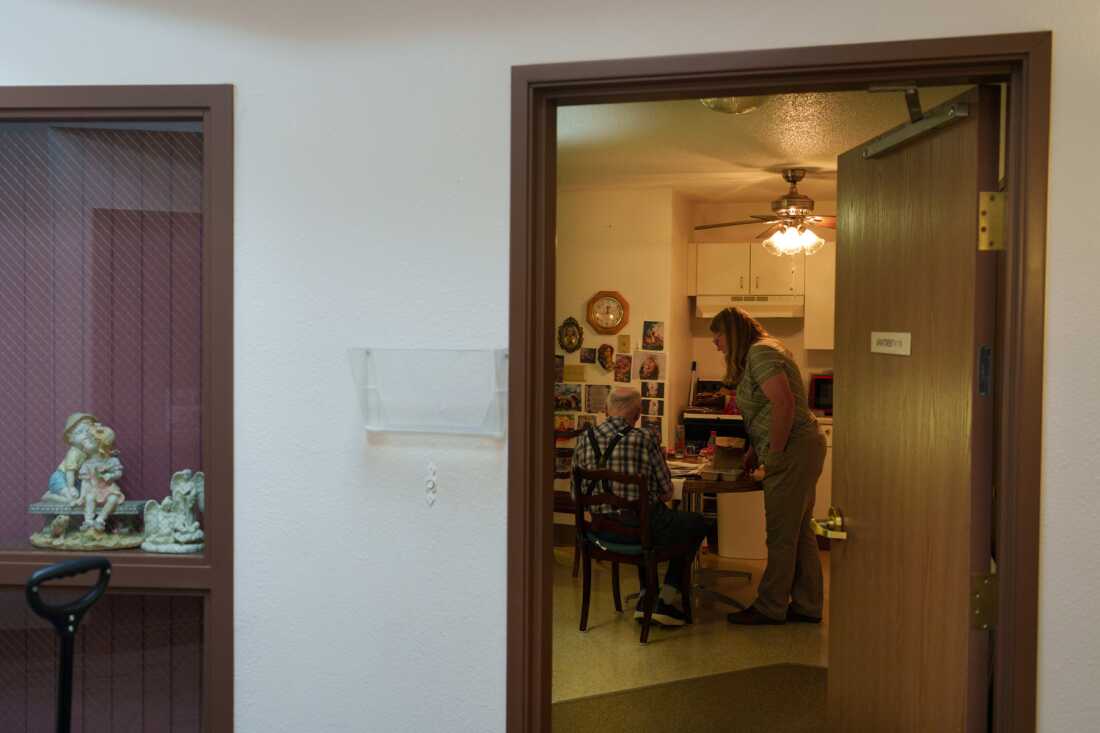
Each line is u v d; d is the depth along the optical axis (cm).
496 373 186
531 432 191
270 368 196
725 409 611
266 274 196
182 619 205
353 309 194
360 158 193
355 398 194
